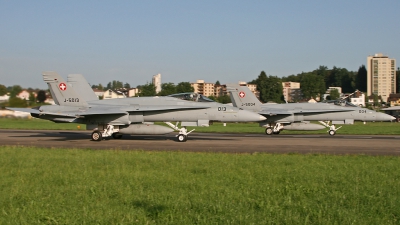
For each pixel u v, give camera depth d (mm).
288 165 16219
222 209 9469
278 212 9383
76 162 16703
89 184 12227
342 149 23875
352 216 9039
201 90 163875
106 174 13883
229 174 13867
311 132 42969
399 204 10094
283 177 13445
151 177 13234
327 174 14102
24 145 25641
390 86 175250
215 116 29922
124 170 14562
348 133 40812
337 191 11578
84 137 32781
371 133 40688
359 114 39969
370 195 11070
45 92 67812
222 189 11594
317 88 149375
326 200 10648
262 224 8492
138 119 30234
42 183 12516
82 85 36500
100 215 9031
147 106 30672
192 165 15938
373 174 14195
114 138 31656
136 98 31625
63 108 30656
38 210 9445
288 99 165125
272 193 11312
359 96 144625
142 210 9422
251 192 11320
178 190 11453
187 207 9648
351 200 10531
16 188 11656
